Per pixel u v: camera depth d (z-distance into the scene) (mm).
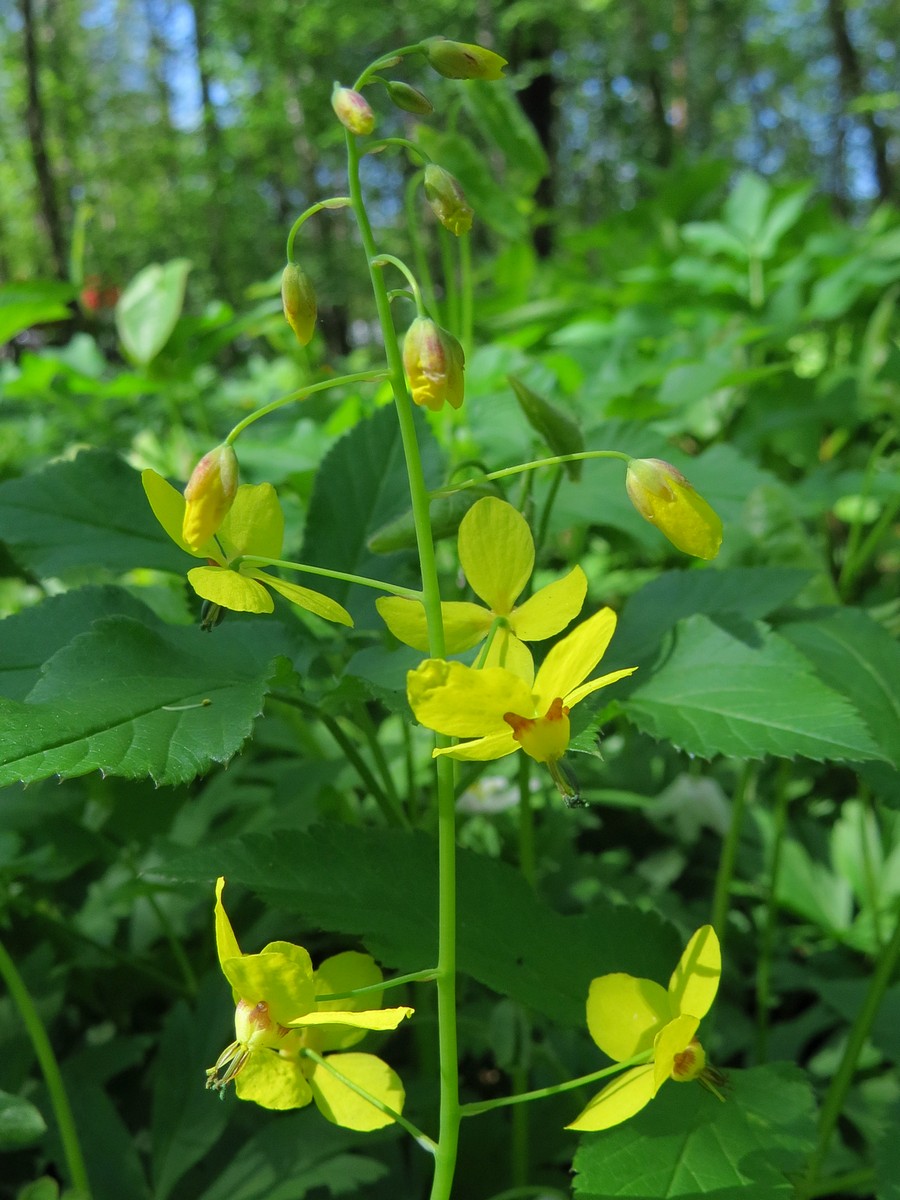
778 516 171
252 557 86
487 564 87
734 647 126
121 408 448
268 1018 84
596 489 185
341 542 150
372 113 81
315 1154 136
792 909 224
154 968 194
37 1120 116
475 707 77
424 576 86
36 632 120
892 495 252
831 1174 166
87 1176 140
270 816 187
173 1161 141
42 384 340
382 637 142
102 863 206
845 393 326
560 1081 165
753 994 218
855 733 111
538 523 178
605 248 566
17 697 112
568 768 82
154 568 143
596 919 119
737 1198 95
